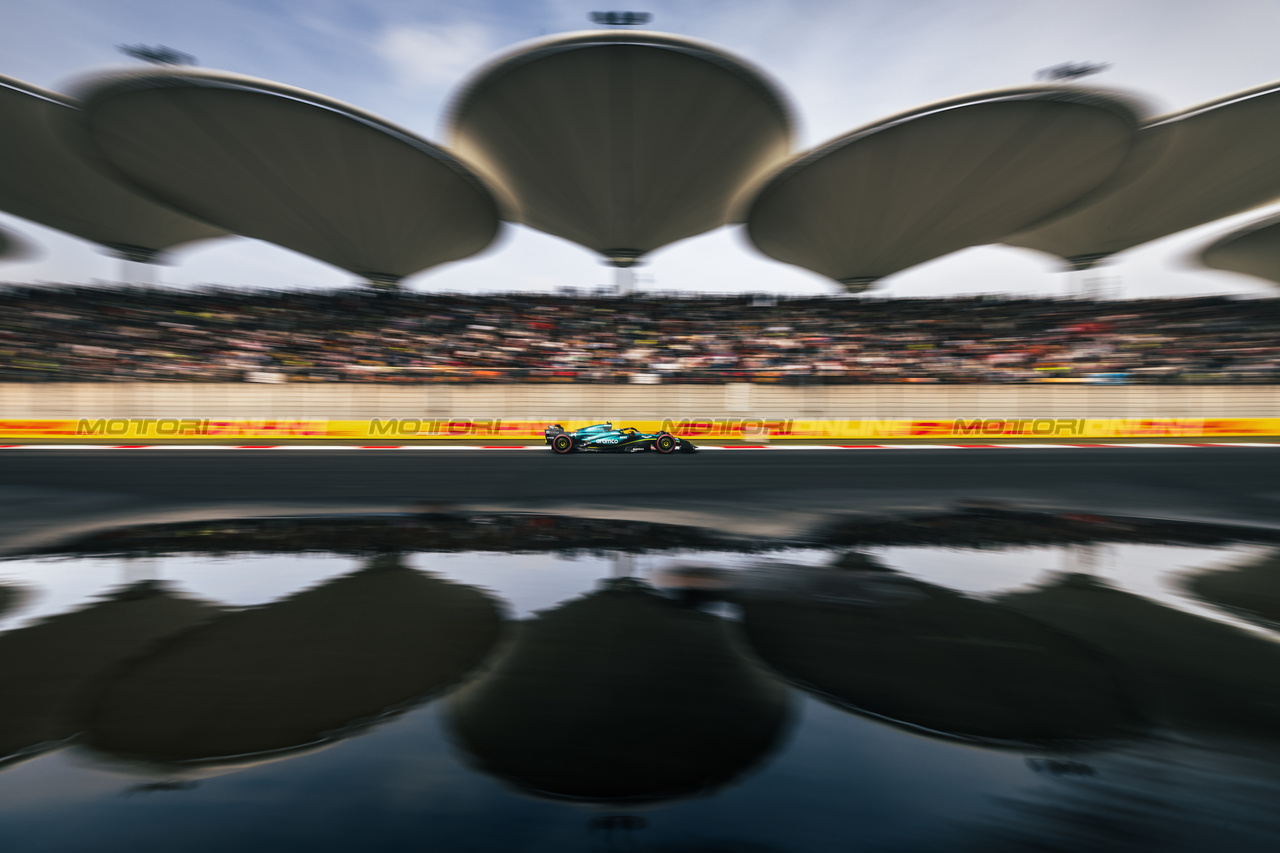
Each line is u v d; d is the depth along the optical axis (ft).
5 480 28.91
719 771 6.29
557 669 8.70
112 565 14.10
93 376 64.64
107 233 104.01
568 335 84.99
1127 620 10.80
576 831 5.35
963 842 5.25
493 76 66.18
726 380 69.00
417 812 5.61
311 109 66.44
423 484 27.76
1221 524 19.25
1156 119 69.00
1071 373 73.61
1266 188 83.56
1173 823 5.52
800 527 18.57
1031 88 62.95
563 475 31.45
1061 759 6.52
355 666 8.77
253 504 22.15
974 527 18.66
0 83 64.13
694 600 11.85
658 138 74.69
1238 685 8.30
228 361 72.18
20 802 5.72
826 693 8.02
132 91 62.34
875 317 90.84
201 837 5.26
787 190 86.33
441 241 104.22
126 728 7.04
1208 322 83.15
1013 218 88.89
